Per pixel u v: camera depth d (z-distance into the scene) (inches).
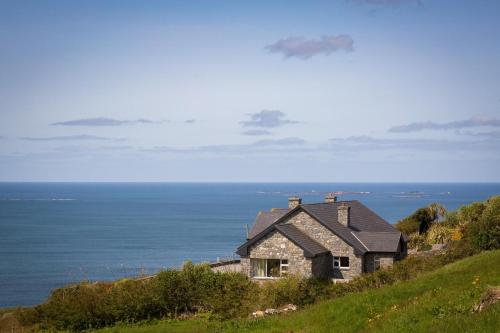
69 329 1472.7
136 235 6456.7
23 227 7519.7
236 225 7662.4
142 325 1456.7
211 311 1521.9
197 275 1656.0
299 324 1075.9
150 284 1605.6
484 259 1341.0
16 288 3481.8
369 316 976.3
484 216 1801.2
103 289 1705.2
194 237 6190.9
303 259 1953.7
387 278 1541.6
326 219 2130.9
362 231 2208.4
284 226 2034.9
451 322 759.7
